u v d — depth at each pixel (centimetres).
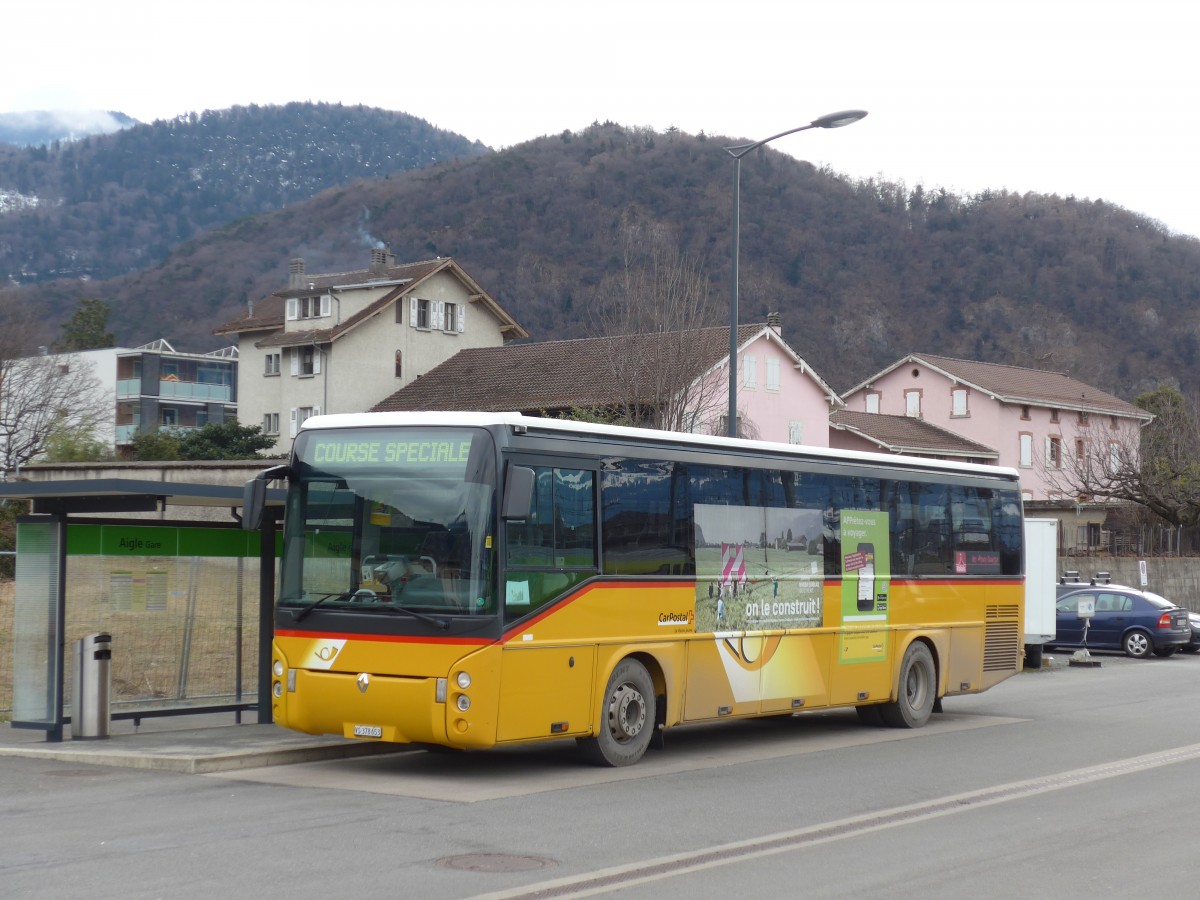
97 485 1374
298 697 1265
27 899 779
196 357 8962
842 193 15088
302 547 1286
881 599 1727
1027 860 931
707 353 3491
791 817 1085
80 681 1436
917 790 1231
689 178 14800
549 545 1268
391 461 1259
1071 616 3375
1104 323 13388
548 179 15462
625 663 1360
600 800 1155
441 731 1194
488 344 7188
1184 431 5275
